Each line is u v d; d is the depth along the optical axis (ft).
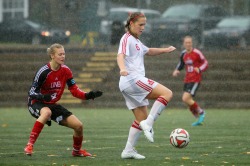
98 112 205.77
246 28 254.06
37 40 283.38
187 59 164.04
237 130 139.74
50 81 89.61
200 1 268.00
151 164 82.64
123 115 191.72
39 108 89.30
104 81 241.35
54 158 90.17
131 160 87.25
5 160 87.92
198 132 135.03
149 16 266.98
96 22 273.13
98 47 260.21
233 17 258.57
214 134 130.11
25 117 185.37
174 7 266.57
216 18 258.78
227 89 223.92
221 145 107.86
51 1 282.56
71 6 277.85
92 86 238.68
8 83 246.06
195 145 107.96
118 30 267.18
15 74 250.37
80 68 248.32
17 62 256.32
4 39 286.25
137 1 273.54
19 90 244.01
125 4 279.49
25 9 298.76
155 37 258.78
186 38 163.94
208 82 225.97
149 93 87.51
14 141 117.50
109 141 116.57
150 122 85.81
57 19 280.51
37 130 88.33
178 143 88.63
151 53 92.53
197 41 256.93
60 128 147.43
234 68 230.68
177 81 232.53
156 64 239.91
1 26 286.66
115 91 235.40
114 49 258.78
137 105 88.69
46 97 87.51
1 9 320.50
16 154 95.76
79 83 241.14
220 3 262.47
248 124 156.46
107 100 231.71
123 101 230.68
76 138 91.09
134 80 87.71
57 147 106.22
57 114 90.22
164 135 128.26
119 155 93.91
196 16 258.57
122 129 144.25
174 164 82.64
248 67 229.66
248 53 234.58
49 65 89.86
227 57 236.22
